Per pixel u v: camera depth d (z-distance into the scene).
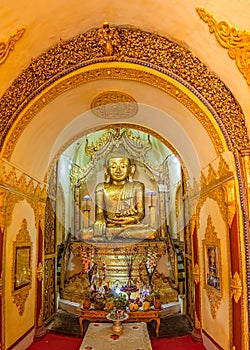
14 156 3.53
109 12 3.01
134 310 4.39
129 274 5.43
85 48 3.24
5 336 3.33
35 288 4.31
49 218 4.99
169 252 5.59
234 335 2.97
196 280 4.23
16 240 3.73
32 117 3.45
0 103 3.24
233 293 2.99
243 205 2.96
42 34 3.02
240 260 2.93
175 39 3.14
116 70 3.30
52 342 4.10
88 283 5.43
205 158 3.70
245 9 2.35
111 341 3.53
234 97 3.09
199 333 4.11
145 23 3.09
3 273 3.33
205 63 3.13
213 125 3.20
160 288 5.41
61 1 2.74
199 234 4.24
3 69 3.01
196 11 2.67
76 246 5.51
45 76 3.29
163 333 4.40
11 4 2.50
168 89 3.36
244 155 3.03
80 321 4.43
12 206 3.60
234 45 2.65
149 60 3.24
